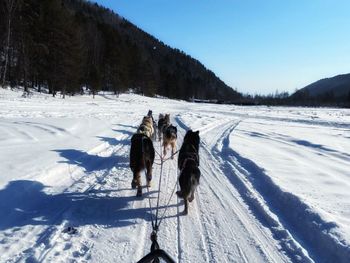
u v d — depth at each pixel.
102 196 7.70
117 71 69.06
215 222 6.61
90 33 70.12
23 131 13.20
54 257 4.97
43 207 6.84
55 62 44.56
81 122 17.91
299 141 17.91
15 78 44.59
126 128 18.77
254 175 9.88
